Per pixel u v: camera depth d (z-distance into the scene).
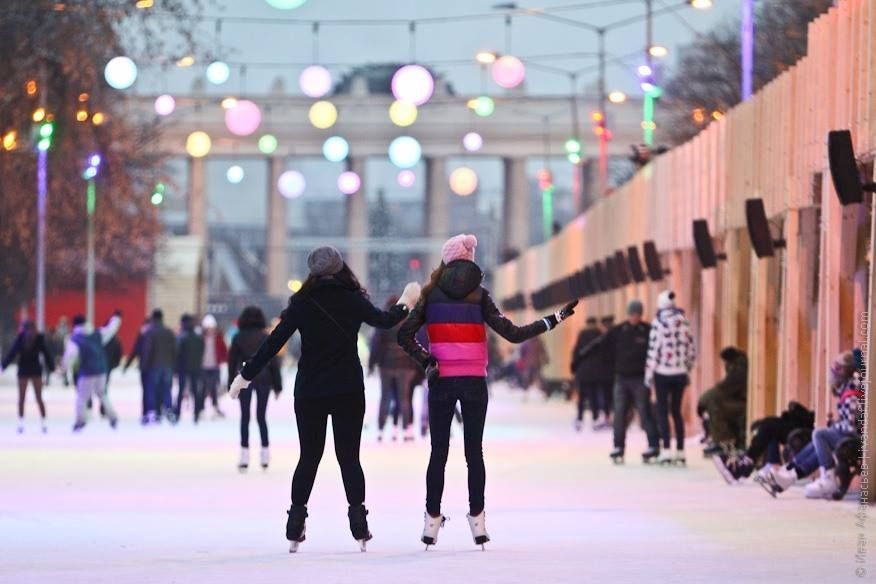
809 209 40.00
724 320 48.03
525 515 29.23
